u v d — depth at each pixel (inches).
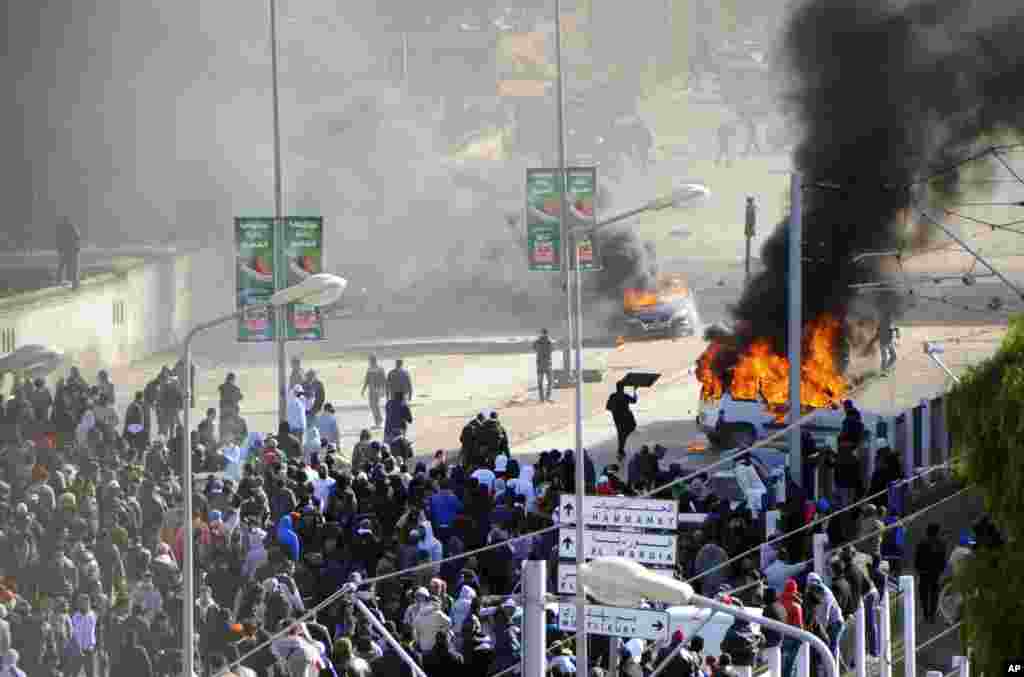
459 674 3398.1
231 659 3599.9
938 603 4404.5
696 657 3417.8
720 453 6077.8
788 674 3922.2
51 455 5191.9
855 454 5088.6
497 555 4170.8
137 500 4431.6
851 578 4045.3
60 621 3730.3
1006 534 2795.3
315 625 3614.7
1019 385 2701.8
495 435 5329.7
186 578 3097.9
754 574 3932.1
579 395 3265.3
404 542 4060.0
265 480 4771.2
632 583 2623.0
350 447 6397.6
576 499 3250.5
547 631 3730.3
